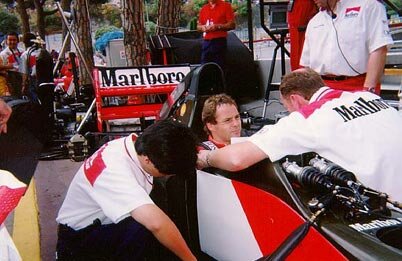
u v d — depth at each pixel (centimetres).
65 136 616
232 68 739
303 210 167
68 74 1088
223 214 206
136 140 200
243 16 1010
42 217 361
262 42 986
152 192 237
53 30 2873
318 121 192
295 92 226
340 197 160
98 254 229
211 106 259
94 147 501
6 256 142
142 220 189
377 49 311
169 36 814
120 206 193
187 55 779
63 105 809
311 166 179
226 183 200
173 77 520
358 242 145
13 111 339
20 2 2356
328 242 151
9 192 138
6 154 322
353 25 316
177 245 193
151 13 1828
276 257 149
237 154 190
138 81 511
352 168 187
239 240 199
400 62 502
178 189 231
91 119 605
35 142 355
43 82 573
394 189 190
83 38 953
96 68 511
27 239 312
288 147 188
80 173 218
